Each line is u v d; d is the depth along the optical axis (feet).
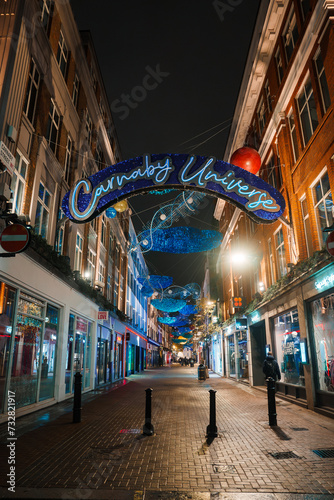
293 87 39.83
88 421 28.09
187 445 21.02
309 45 34.24
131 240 108.27
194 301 118.62
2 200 25.20
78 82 52.19
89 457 18.40
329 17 29.76
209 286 133.08
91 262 59.98
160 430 25.05
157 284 95.04
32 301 32.27
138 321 127.03
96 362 58.85
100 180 31.42
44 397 35.78
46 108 37.60
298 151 39.45
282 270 46.78
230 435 23.54
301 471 16.31
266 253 53.16
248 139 61.26
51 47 38.06
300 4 37.70
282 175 43.27
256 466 17.08
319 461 17.74
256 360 61.00
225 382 71.46
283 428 25.67
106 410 34.04
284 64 43.04
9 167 26.66
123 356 88.38
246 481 15.12
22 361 30.14
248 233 67.77
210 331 119.55
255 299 54.49
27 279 29.89
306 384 35.19
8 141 27.81
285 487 14.43
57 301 38.19
